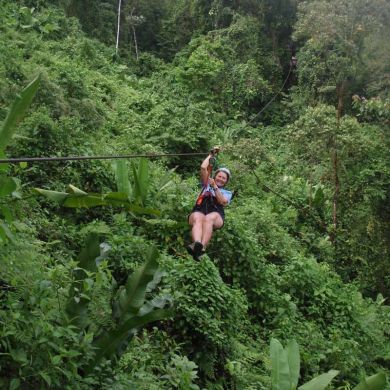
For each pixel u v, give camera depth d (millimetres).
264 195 12414
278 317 7754
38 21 15969
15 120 3994
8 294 3756
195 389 5047
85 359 3869
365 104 11344
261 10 22359
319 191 11852
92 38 21344
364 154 11195
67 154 8117
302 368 6953
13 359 3473
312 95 16797
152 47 26672
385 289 11023
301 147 11695
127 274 6281
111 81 15570
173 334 6062
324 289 8664
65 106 9727
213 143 12648
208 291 6371
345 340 7730
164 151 11641
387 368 8406
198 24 25109
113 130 12125
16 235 4391
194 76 18188
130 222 7516
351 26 12297
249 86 19266
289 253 9789
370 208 11172
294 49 22188
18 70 10406
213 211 6586
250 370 6438
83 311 4047
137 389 4262
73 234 6781
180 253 7535
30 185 7293
